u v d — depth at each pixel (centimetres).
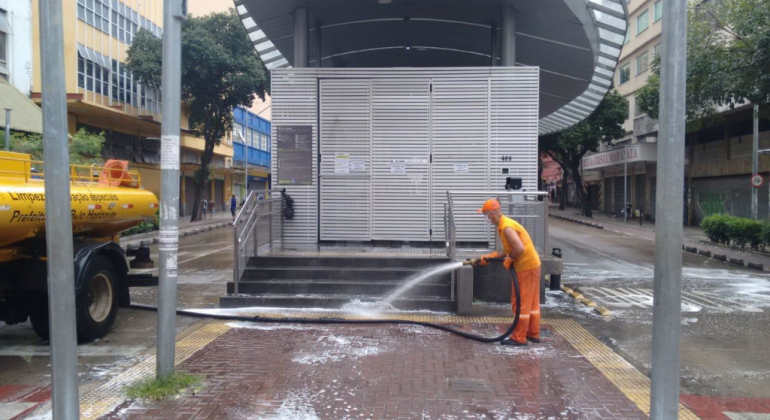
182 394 498
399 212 1014
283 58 1505
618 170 4144
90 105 2456
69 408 382
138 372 567
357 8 1109
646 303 952
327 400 486
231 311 818
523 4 1016
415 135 1012
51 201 376
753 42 1331
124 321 812
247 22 1222
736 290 1096
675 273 364
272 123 1025
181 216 3956
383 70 1012
